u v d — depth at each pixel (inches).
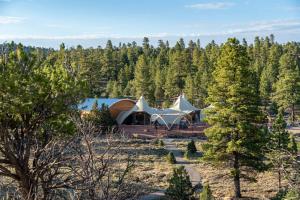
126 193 414.0
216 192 1299.2
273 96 3816.4
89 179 388.2
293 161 620.4
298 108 3585.1
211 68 4352.9
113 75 5128.0
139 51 6491.1
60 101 611.2
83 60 3816.4
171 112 2741.1
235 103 1283.2
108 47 6284.5
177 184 976.9
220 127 1296.8
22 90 579.8
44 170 541.3
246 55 1316.4
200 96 3777.1
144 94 3912.4
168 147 2060.8
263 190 1328.7
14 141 609.6
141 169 1485.0
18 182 594.9
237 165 1290.6
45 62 677.9
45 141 611.2
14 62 600.7
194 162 1710.1
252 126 1250.6
